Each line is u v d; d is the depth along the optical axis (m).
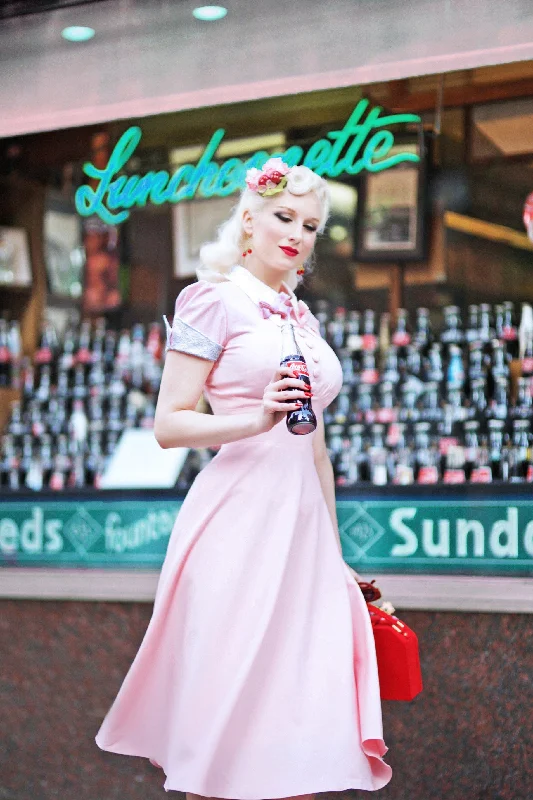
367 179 6.46
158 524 5.53
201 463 6.44
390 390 6.23
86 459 6.89
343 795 4.93
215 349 3.68
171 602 3.71
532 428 5.72
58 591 5.57
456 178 6.22
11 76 5.76
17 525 5.80
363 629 3.67
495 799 4.73
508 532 4.82
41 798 5.58
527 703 4.71
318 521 3.73
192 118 6.36
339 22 5.06
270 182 3.78
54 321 7.55
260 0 5.23
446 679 4.84
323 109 5.98
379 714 3.55
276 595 3.57
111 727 3.81
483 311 6.14
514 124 5.67
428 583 4.87
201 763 3.52
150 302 7.36
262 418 3.46
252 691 3.55
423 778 4.85
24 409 7.23
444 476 5.84
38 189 7.37
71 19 5.60
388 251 6.43
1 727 5.68
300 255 3.81
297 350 3.64
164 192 6.45
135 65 5.50
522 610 4.71
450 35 4.84
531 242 5.92
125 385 7.13
